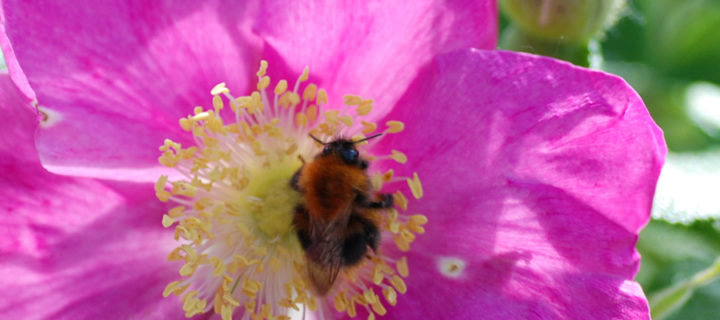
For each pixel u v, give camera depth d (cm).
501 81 15
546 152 15
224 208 16
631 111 15
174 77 15
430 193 16
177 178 16
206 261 16
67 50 15
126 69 15
